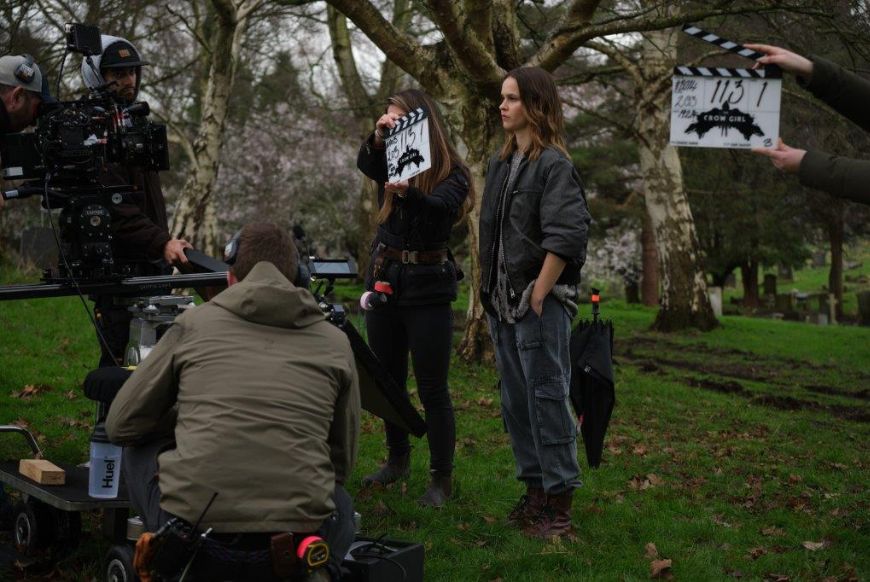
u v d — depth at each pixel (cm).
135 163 429
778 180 2883
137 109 423
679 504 584
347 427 336
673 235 1947
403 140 466
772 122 335
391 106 502
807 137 1802
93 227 408
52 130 400
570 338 483
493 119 1070
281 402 309
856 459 818
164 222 496
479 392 958
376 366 400
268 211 3203
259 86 2822
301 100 2952
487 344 1119
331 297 420
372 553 364
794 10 997
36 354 945
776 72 334
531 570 437
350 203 3334
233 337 319
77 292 406
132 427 326
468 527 489
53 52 1486
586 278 3931
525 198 457
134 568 330
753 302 4044
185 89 2602
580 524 513
